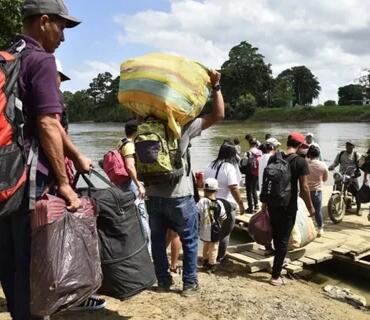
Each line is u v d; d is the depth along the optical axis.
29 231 2.77
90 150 40.09
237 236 9.96
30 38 2.83
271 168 6.17
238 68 141.50
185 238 4.77
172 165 4.42
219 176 6.64
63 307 2.69
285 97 142.25
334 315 5.40
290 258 7.21
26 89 2.68
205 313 4.54
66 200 2.85
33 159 2.69
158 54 4.47
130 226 3.54
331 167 11.09
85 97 167.38
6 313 4.17
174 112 4.24
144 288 3.57
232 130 73.88
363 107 113.31
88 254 2.82
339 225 9.78
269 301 5.30
